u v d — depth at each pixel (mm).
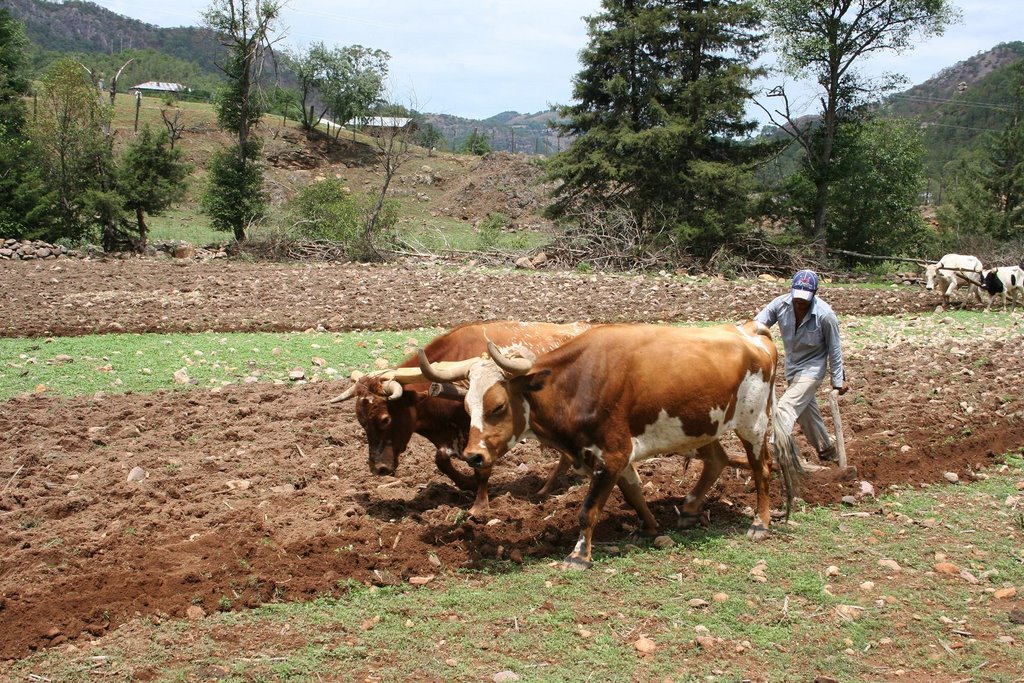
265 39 37375
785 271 35562
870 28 38188
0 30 45156
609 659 5875
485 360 7199
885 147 42500
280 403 11891
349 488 8938
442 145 96000
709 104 36000
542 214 38938
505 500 8656
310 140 70188
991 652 6000
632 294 23859
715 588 6891
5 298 19797
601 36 37156
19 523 7922
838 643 6094
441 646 6055
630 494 7828
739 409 7770
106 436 10445
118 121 65750
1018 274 22250
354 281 24359
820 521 8242
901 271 39750
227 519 7988
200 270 26047
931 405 11953
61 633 6125
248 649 5992
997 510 8570
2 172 33625
